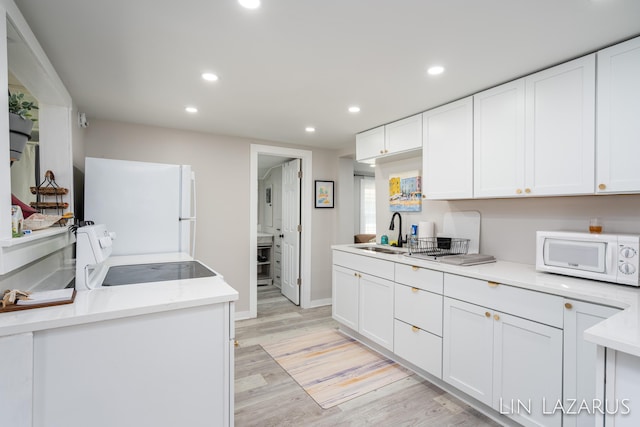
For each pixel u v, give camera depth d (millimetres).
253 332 3316
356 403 2070
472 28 1478
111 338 1119
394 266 2562
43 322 1000
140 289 1394
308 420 1897
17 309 1081
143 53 1726
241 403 2066
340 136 3604
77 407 1068
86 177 2268
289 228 4551
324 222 4336
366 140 3299
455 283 2066
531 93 1931
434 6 1317
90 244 1383
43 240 1474
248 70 1932
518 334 1719
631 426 917
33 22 1426
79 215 2604
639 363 903
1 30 1048
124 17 1398
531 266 2148
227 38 1579
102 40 1589
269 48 1677
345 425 1855
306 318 3775
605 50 1622
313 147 4223
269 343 3037
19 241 1069
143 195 2447
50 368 1029
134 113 2768
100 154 2957
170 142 3279
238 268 3689
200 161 3441
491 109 2150
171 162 3283
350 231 4438
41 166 2008
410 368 2527
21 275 1421
